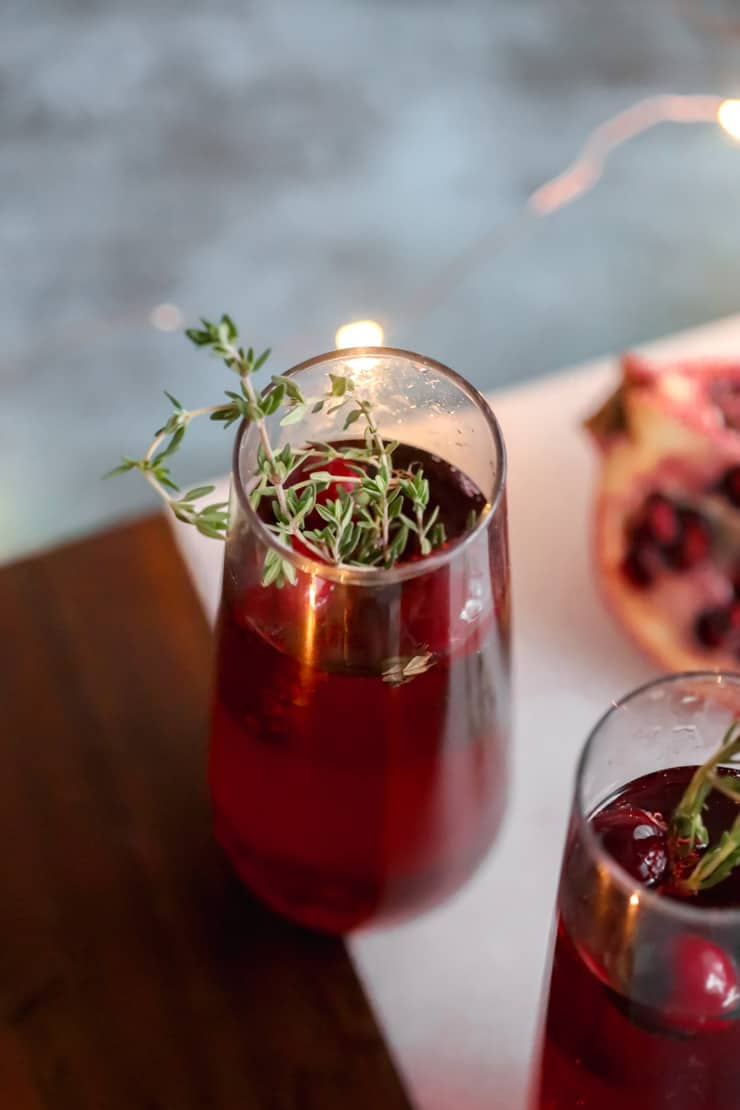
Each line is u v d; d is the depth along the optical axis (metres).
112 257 1.19
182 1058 0.49
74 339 1.14
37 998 0.50
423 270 1.16
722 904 0.42
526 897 0.52
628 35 1.30
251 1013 0.50
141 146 1.27
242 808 0.47
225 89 1.30
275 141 1.26
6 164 1.26
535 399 0.61
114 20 1.35
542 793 0.54
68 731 0.54
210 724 0.48
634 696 0.42
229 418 0.42
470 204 1.21
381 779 0.45
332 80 1.30
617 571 0.56
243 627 0.44
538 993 0.51
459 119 1.26
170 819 0.53
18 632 0.56
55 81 1.32
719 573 0.55
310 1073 0.49
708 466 0.54
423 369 0.44
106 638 0.56
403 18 1.34
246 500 0.42
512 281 1.11
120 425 1.08
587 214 1.13
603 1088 0.43
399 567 0.42
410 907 0.49
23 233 1.21
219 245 1.20
